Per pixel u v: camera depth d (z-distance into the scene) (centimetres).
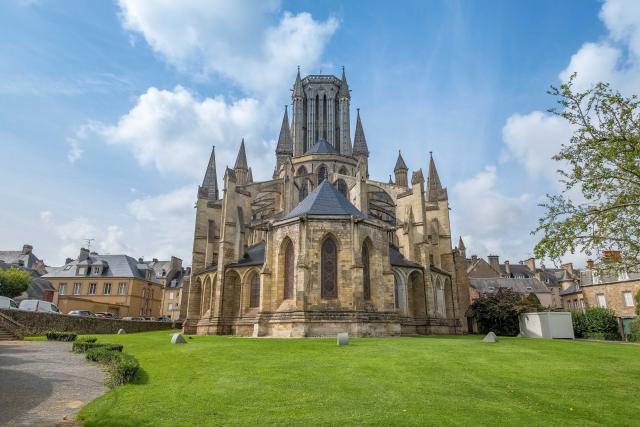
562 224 1586
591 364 1858
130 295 8106
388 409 1120
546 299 8400
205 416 1045
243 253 4716
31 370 1692
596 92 1574
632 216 1577
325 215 3419
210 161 6475
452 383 1431
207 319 4506
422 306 4641
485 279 8700
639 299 4525
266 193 5803
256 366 1703
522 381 1489
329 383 1407
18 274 6316
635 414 1133
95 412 1070
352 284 3288
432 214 5650
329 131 9356
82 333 4162
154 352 2173
